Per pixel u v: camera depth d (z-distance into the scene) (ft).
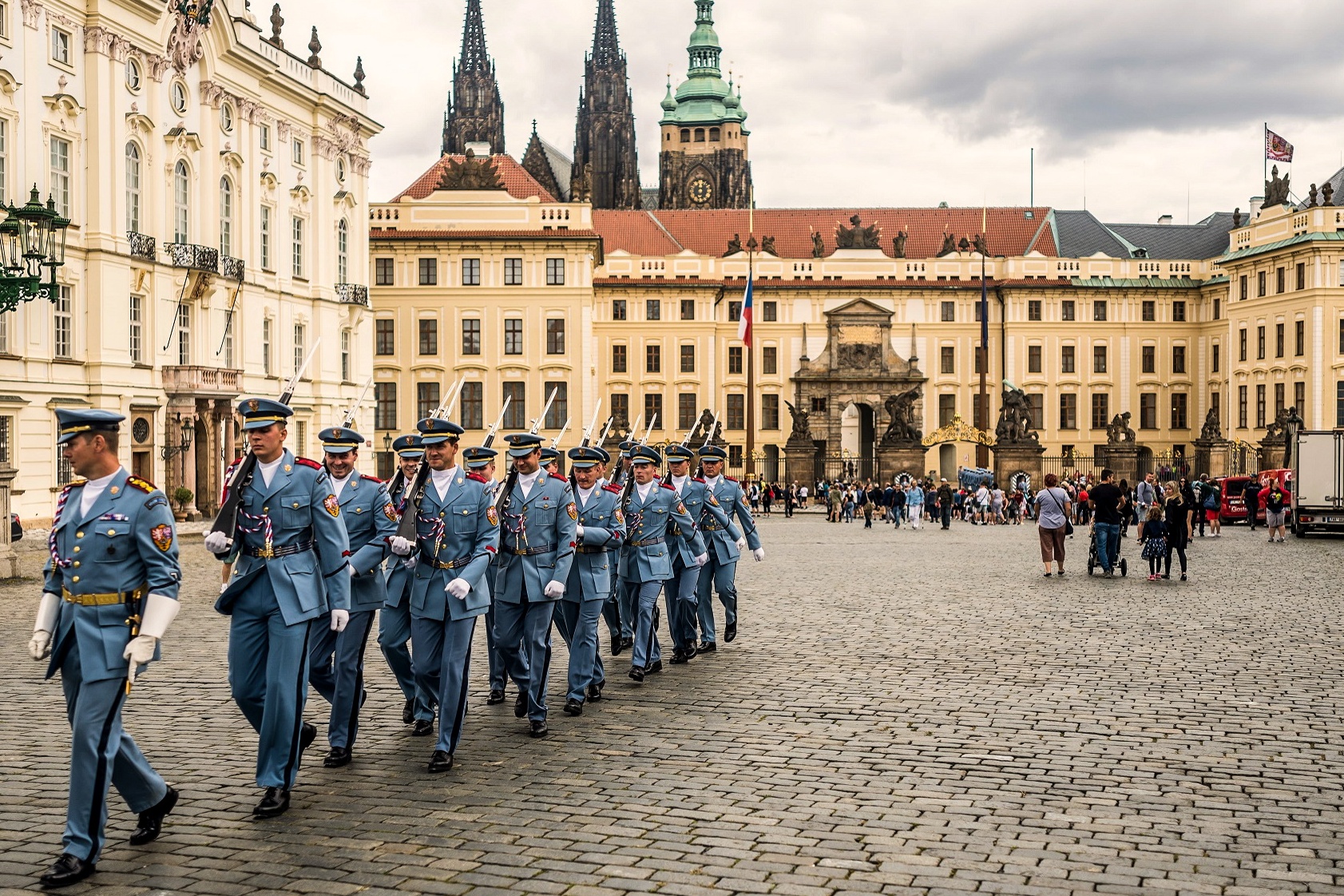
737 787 42.47
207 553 147.33
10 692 59.11
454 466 49.73
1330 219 333.01
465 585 46.06
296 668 40.70
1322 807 39.91
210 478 222.07
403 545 47.91
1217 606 94.12
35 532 180.65
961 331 387.55
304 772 45.19
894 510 235.20
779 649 73.05
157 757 46.75
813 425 381.40
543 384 344.49
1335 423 332.39
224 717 53.67
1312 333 332.60
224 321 228.22
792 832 37.47
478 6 643.45
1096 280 388.57
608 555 58.08
